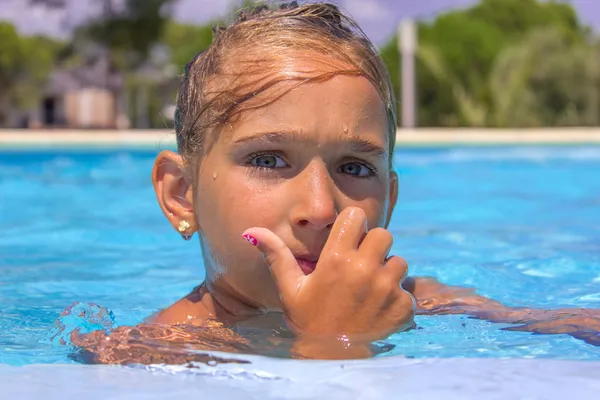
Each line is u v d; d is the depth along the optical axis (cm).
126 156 967
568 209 489
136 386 120
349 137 165
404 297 155
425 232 391
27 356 153
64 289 258
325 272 152
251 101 167
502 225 418
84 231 395
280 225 161
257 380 121
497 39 2683
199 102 182
